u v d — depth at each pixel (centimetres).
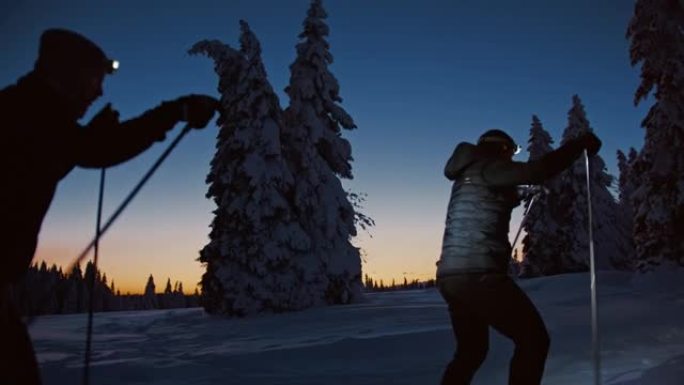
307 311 1872
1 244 186
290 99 2366
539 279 2175
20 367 193
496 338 689
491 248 334
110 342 1220
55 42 204
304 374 639
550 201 3400
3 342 188
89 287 243
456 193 350
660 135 1945
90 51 209
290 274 2042
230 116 2158
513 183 328
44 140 191
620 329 710
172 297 9231
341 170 2389
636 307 985
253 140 2108
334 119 2433
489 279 330
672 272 1845
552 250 3372
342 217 2306
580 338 670
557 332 714
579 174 3353
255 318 1853
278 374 650
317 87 2380
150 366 714
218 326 1576
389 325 1149
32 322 205
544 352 329
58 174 203
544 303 1387
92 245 241
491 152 354
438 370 603
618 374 475
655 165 1923
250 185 2036
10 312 193
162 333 1439
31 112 191
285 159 2242
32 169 190
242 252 2033
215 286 2062
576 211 3325
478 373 539
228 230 2088
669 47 1956
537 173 323
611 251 3353
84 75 208
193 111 227
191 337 1262
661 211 1909
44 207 200
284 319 1612
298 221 2162
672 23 1961
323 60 2403
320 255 2158
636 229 1986
